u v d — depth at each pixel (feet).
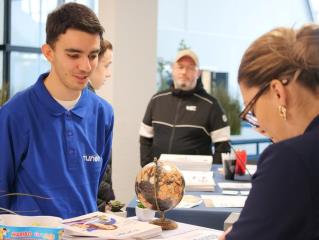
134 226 4.58
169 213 7.04
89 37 4.70
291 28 3.20
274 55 3.06
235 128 14.65
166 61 16.78
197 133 11.61
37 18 17.83
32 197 4.81
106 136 5.64
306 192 2.79
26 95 4.97
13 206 4.88
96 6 15.24
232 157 9.59
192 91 11.78
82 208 5.03
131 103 14.52
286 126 3.13
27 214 4.76
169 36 17.01
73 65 4.75
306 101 3.04
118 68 14.19
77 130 5.12
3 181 4.80
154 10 14.79
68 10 4.72
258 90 3.13
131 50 14.42
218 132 11.59
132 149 14.62
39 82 5.03
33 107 4.93
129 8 14.29
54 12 4.84
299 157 2.85
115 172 14.38
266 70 3.07
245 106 3.29
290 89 3.03
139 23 14.51
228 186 8.82
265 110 3.16
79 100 5.19
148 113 12.14
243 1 17.81
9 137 4.82
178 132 11.66
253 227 2.89
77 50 4.70
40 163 4.87
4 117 4.82
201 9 17.40
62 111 5.01
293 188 2.81
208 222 6.99
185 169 9.57
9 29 18.02
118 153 14.39
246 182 9.25
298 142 2.93
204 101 11.73
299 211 2.79
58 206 4.85
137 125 14.66
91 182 5.24
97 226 4.50
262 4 17.61
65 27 4.66
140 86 14.66
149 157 12.02
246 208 2.99
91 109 5.34
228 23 17.75
